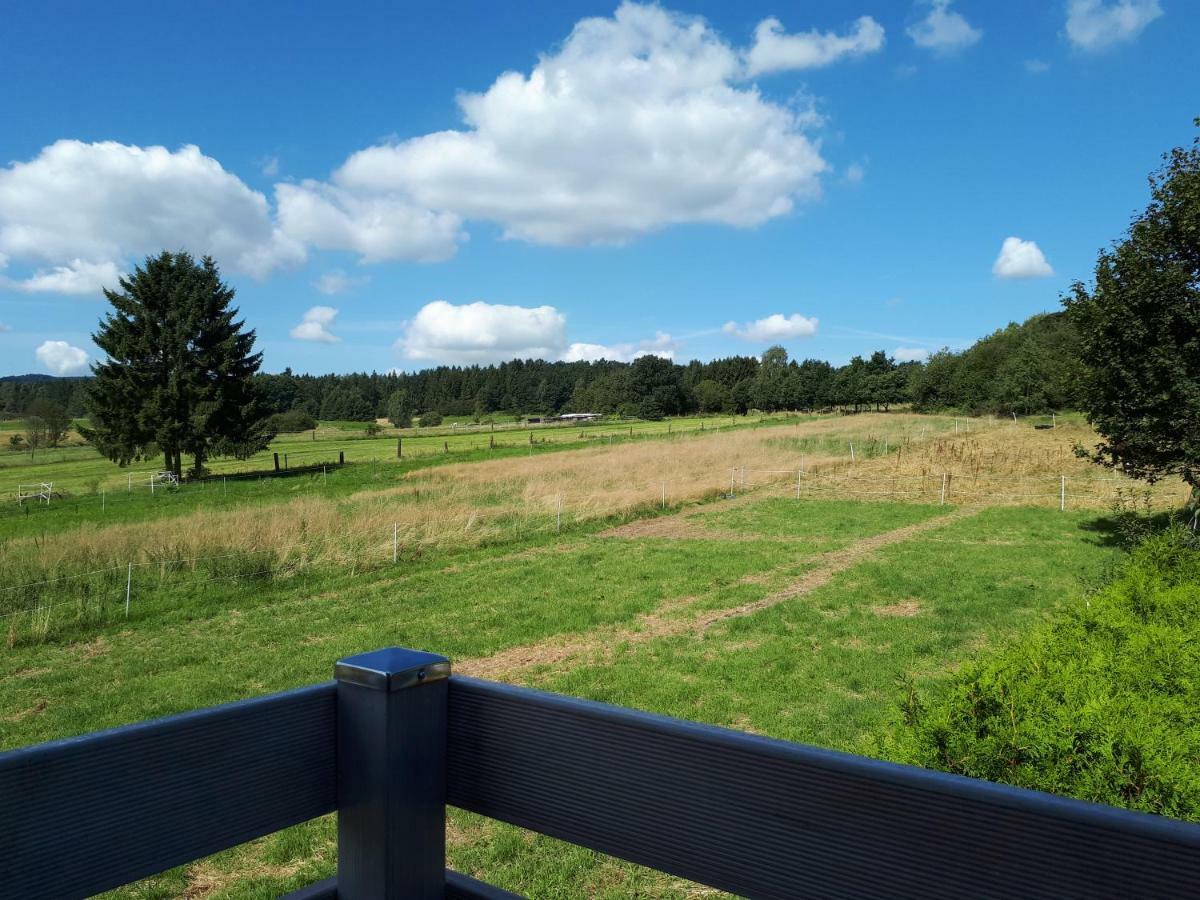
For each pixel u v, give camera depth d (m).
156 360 38.25
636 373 114.81
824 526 20.28
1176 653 5.32
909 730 4.36
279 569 15.19
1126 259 14.12
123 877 1.50
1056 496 24.39
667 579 14.33
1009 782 3.74
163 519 20.33
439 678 1.87
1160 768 3.55
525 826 1.79
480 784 1.86
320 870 5.11
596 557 16.70
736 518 22.00
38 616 12.05
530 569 15.58
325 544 16.88
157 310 38.66
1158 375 13.78
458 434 72.56
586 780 1.70
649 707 7.94
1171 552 9.42
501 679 9.20
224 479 37.25
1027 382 62.56
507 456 44.41
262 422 40.81
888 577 13.77
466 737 1.88
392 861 1.76
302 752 1.79
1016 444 38.75
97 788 1.47
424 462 41.69
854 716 7.47
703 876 1.56
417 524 19.06
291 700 1.76
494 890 1.82
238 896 4.76
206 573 14.84
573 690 8.54
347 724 1.83
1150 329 13.90
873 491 26.73
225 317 39.28
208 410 37.31
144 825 1.53
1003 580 13.57
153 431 37.03
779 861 1.49
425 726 1.84
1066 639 5.84
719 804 1.55
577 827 1.72
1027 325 84.19
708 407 118.19
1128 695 4.39
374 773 1.77
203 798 1.62
